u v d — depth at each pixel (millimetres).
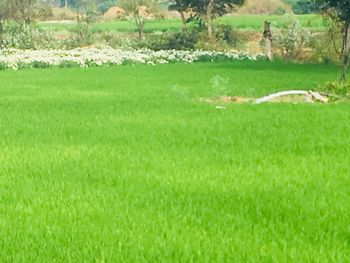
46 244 8945
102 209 10539
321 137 16922
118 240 9070
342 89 26969
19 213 10398
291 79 34750
